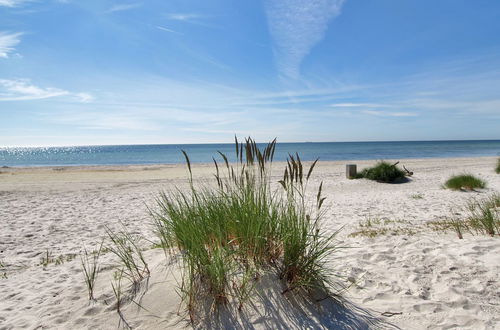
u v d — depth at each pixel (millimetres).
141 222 7395
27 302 2979
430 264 3639
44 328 2445
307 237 2924
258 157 2984
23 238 6105
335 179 15719
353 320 2459
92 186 14164
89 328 2393
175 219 3250
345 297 2816
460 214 6895
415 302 2781
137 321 2422
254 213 2873
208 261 2621
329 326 2352
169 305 2527
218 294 2475
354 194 11141
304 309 2500
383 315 2572
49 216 8164
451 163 26375
